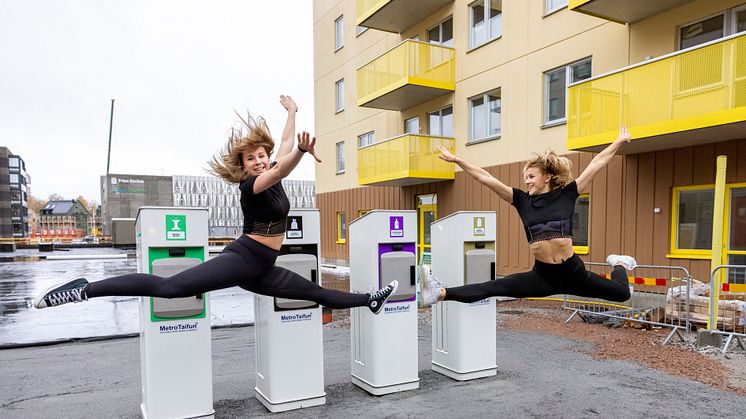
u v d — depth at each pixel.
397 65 14.01
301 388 4.71
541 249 3.49
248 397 5.05
